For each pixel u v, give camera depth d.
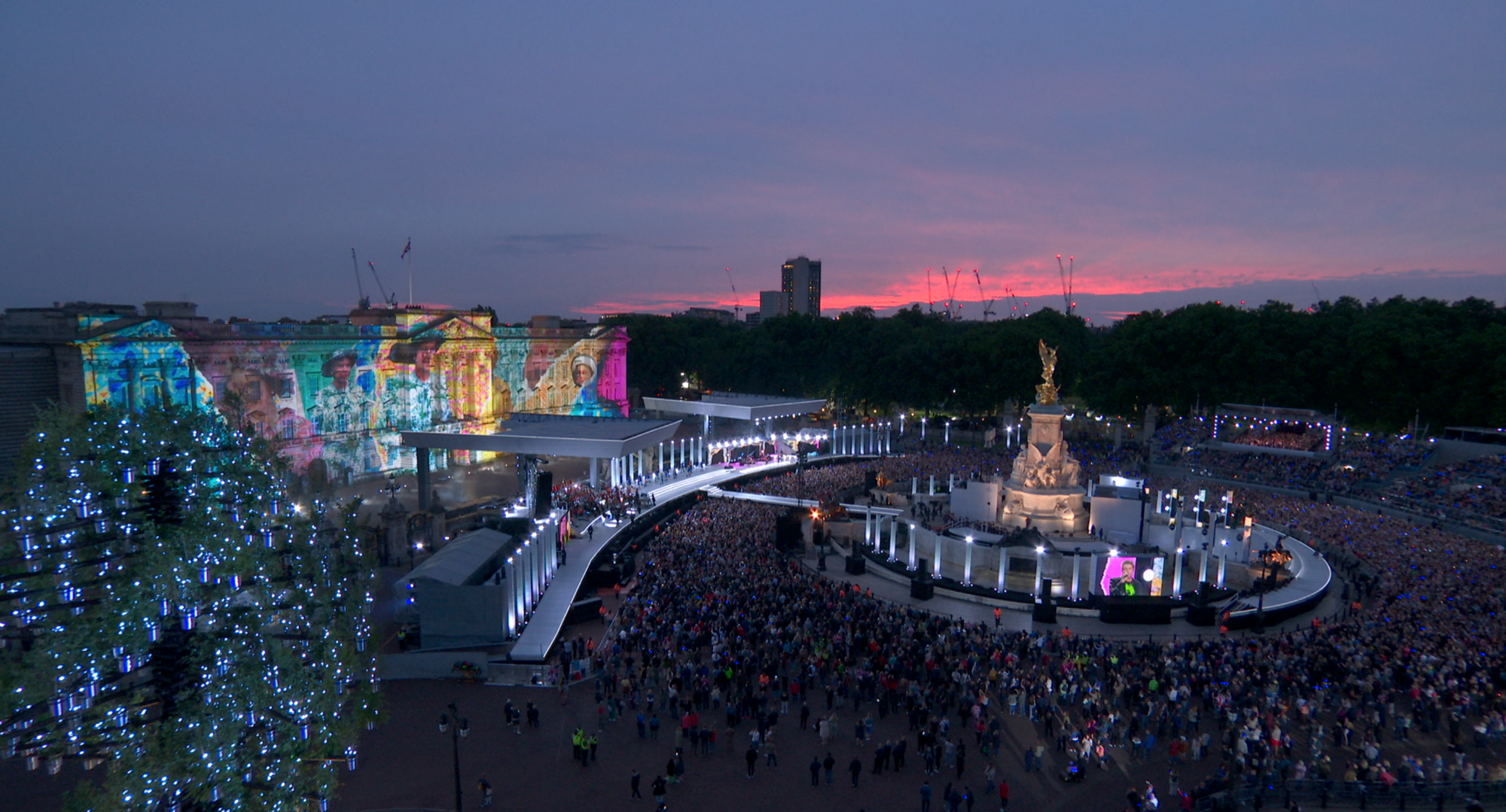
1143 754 34.94
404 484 95.12
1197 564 65.44
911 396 146.12
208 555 20.36
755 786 32.06
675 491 88.56
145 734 19.34
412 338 100.88
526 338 122.62
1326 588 59.84
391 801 30.30
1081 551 64.31
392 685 41.28
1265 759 32.88
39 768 32.09
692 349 174.75
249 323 84.69
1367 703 37.62
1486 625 45.72
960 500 76.62
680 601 49.97
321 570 23.75
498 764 33.31
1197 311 122.00
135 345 70.25
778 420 157.00
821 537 72.88
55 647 18.05
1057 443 73.94
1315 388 116.62
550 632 46.41
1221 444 105.94
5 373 64.75
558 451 73.56
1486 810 29.11
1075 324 161.62
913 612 53.38
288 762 21.38
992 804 31.42
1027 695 39.34
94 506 18.98
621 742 35.34
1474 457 90.62
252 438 23.78
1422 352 104.25
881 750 33.25
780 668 42.38
